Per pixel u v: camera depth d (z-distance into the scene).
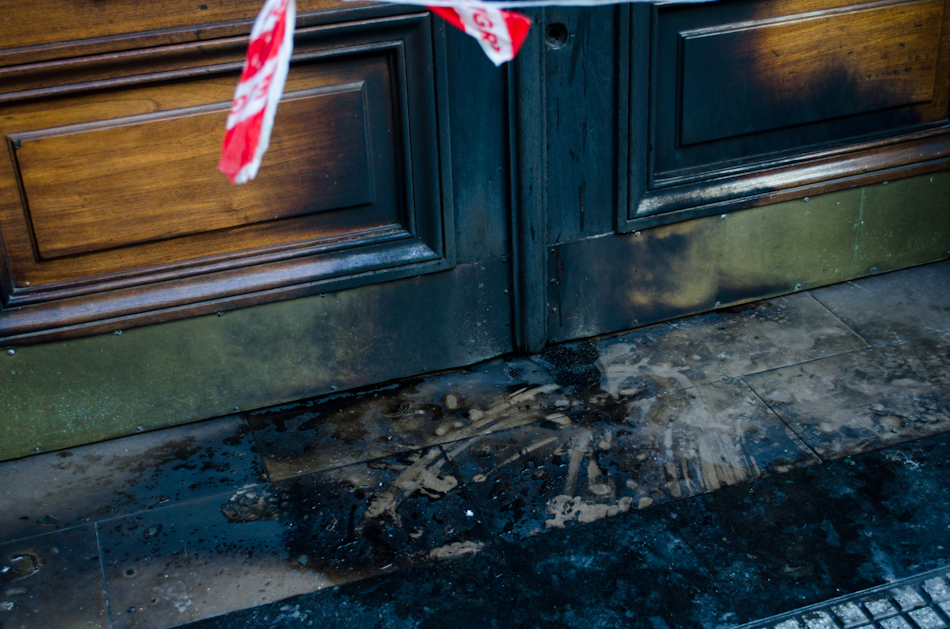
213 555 2.40
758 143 3.30
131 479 2.73
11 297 2.64
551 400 3.02
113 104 2.51
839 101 3.30
